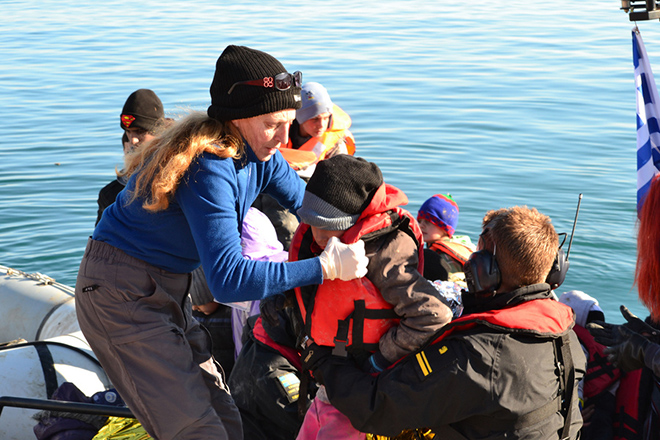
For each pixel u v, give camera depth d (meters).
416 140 10.39
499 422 2.13
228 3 30.80
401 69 15.74
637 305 5.88
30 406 2.74
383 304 2.25
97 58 18.00
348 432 2.38
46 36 22.42
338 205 2.15
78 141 10.73
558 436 2.20
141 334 2.27
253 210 3.33
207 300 3.35
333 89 13.83
